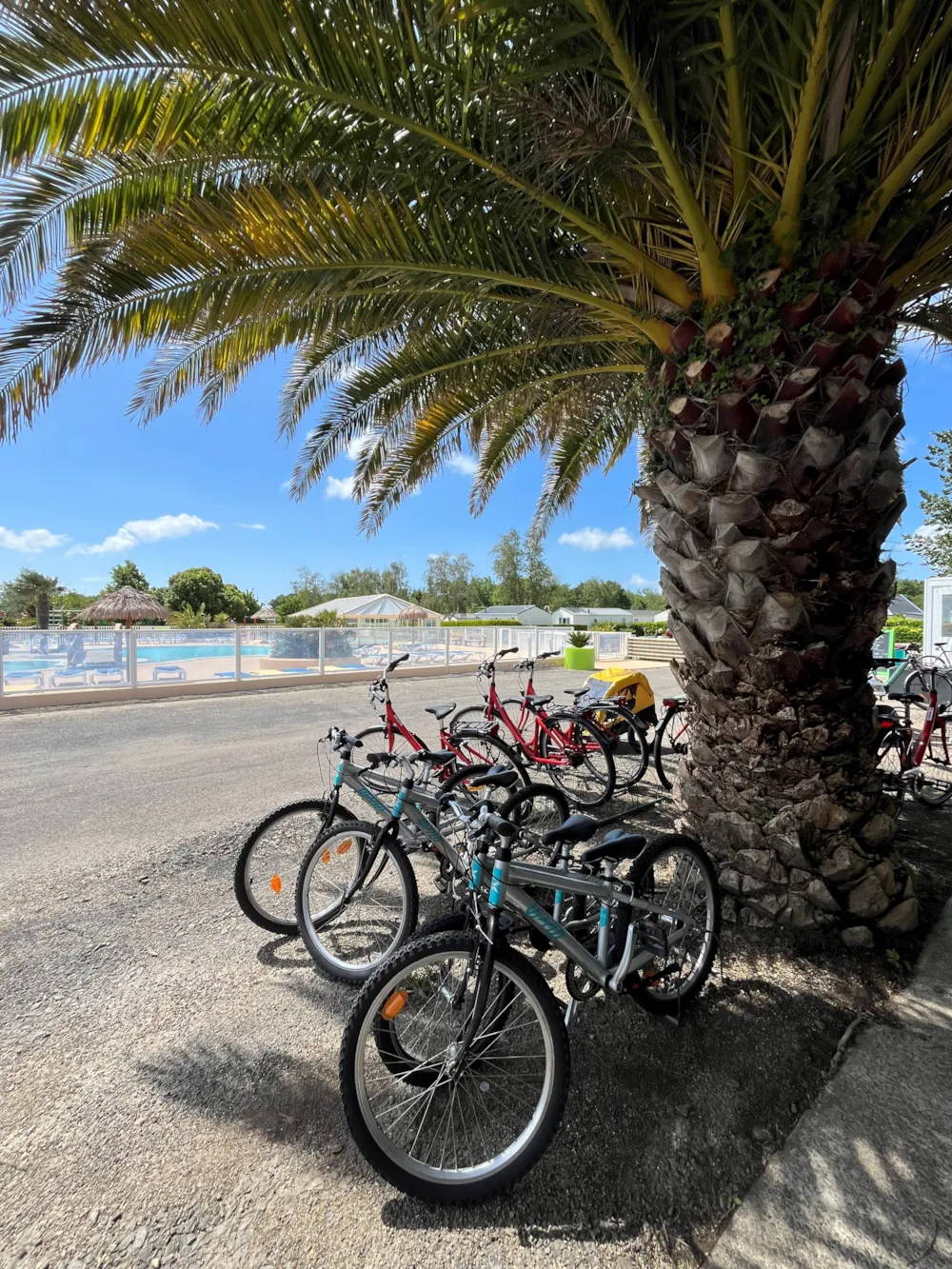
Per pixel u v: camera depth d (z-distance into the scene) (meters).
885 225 2.87
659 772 5.69
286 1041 2.30
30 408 3.28
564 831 2.22
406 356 4.97
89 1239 1.56
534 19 2.29
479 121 2.74
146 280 3.14
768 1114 1.94
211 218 2.95
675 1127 1.90
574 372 4.95
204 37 2.29
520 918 2.09
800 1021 2.38
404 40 2.41
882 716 4.77
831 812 2.95
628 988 2.20
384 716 5.18
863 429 2.79
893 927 2.90
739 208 2.87
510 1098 2.02
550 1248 1.54
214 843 4.28
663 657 21.17
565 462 7.51
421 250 3.14
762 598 2.92
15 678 10.38
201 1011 2.48
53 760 6.81
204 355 4.50
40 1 2.18
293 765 6.50
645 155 2.89
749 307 2.82
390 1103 1.98
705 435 3.00
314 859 2.85
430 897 3.42
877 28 2.50
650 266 3.17
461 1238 1.57
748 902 3.06
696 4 2.18
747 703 3.08
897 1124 1.87
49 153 2.58
